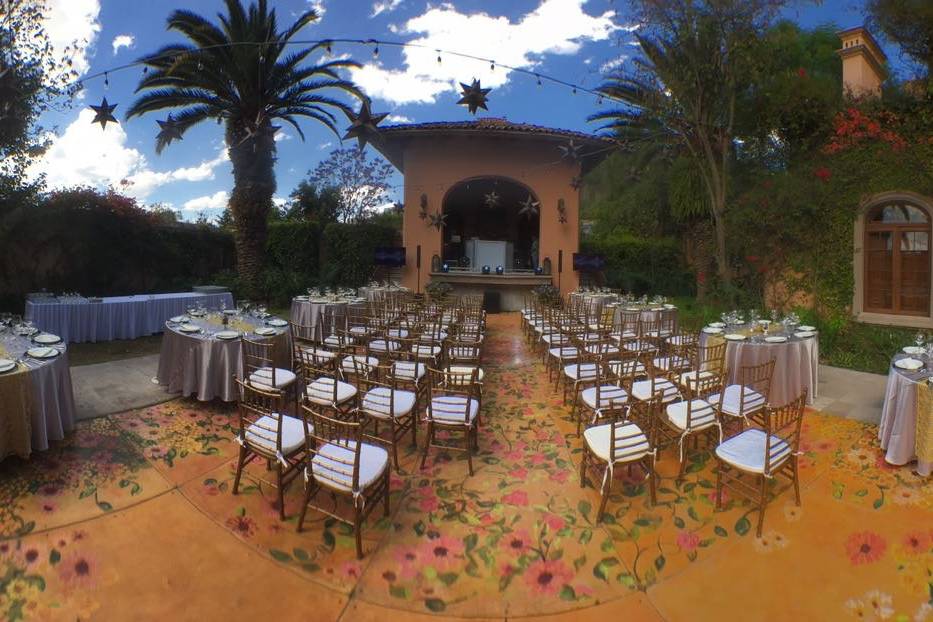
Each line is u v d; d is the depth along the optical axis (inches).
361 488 133.6
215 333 235.5
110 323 375.6
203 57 462.6
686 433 171.8
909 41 395.2
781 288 439.5
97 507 151.1
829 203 405.7
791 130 462.3
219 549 135.4
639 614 116.3
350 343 305.4
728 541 141.2
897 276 395.5
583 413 234.4
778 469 146.8
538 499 162.7
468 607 117.8
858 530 144.7
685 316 477.1
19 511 146.7
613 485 170.7
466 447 196.1
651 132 533.6
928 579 125.3
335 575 127.1
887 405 187.0
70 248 474.3
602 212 874.8
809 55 560.7
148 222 528.4
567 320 391.2
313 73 526.0
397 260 642.8
